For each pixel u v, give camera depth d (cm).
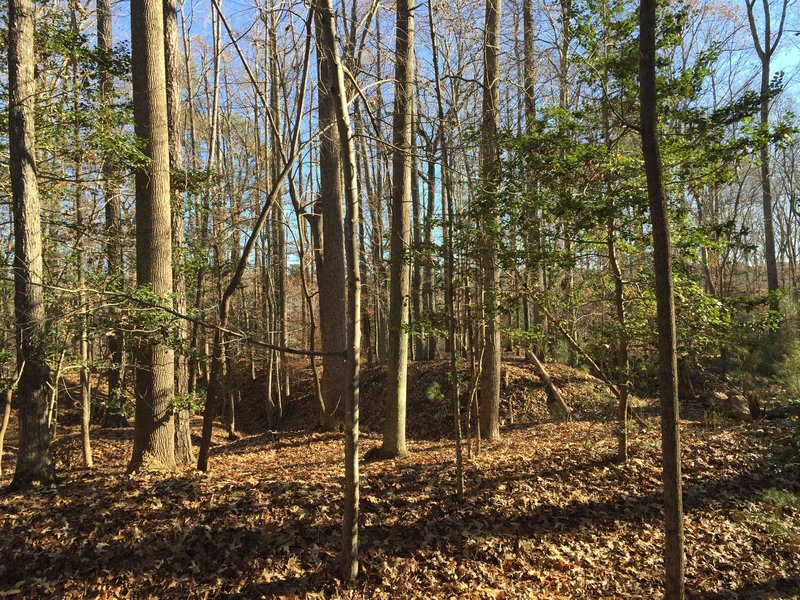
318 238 1423
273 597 462
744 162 608
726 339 628
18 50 652
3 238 778
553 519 595
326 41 426
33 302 639
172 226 901
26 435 649
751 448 781
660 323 394
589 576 504
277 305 2048
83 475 705
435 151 553
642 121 387
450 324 647
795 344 1004
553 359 1462
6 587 462
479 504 623
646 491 662
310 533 549
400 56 828
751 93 553
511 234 653
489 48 852
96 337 714
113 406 767
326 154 1237
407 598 466
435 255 702
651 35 379
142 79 742
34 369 654
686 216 620
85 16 941
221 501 594
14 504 582
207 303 1457
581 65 646
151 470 707
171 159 967
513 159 636
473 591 477
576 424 1125
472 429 1202
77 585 469
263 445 1179
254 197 1551
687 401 1285
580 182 604
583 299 756
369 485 690
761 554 544
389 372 912
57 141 720
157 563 495
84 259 770
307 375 1934
